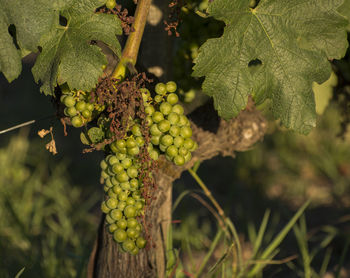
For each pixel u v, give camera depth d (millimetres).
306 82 844
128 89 837
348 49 1023
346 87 1106
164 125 844
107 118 889
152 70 1079
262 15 846
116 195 894
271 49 844
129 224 898
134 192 892
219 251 1889
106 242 1035
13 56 811
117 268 1028
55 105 938
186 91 1031
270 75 847
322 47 844
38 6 795
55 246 1783
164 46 1063
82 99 868
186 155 865
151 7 1048
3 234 1739
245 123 1097
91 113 880
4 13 801
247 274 1444
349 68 1072
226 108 838
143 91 850
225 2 836
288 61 845
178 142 851
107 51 916
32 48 796
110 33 825
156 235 1070
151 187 899
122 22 857
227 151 1118
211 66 836
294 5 841
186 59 1009
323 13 839
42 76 832
